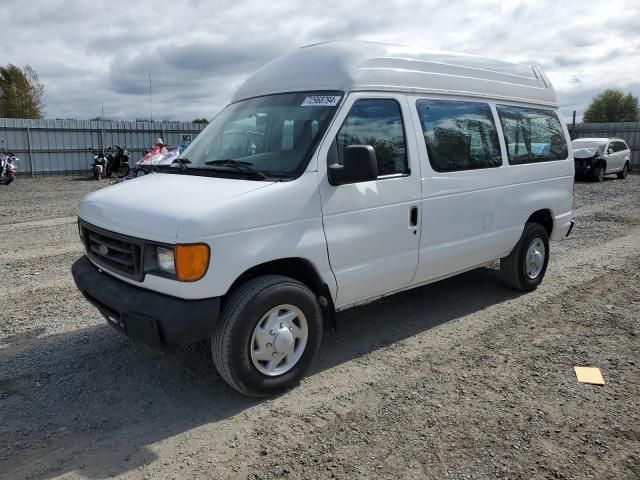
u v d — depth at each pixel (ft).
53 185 63.57
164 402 12.78
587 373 14.10
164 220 11.44
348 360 15.05
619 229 34.91
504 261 20.49
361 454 10.70
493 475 10.05
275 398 12.96
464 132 17.15
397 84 15.17
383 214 14.52
